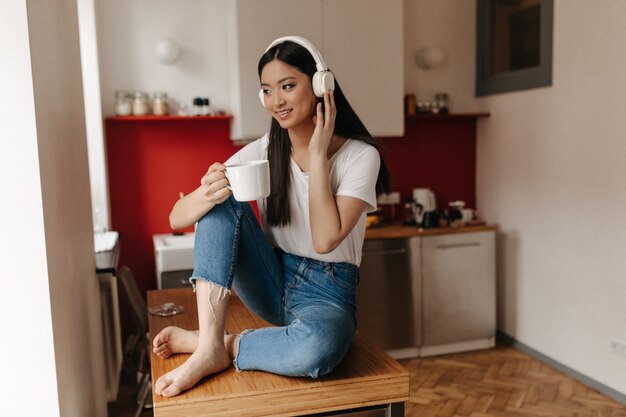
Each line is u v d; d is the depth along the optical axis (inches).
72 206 79.7
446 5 174.1
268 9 142.6
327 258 71.0
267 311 73.6
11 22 55.1
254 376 64.7
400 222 170.2
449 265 155.3
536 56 153.3
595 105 130.4
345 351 64.5
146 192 158.2
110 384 122.6
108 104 151.6
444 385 136.9
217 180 62.4
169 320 87.0
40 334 58.5
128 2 151.3
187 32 156.1
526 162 155.9
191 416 59.4
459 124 179.5
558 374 142.9
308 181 68.5
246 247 68.3
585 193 134.6
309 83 64.9
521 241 159.3
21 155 56.6
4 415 58.3
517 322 162.4
